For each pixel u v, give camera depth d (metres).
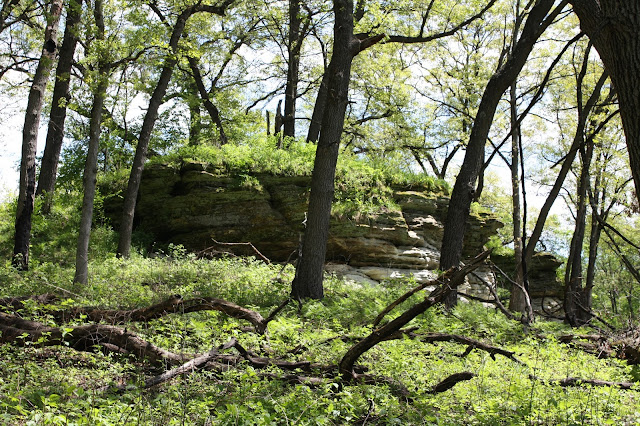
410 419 5.33
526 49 14.30
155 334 7.74
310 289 13.46
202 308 8.24
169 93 30.36
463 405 6.21
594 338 10.71
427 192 22.61
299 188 20.80
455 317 11.11
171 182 20.95
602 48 5.88
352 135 32.56
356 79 30.42
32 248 19.34
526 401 6.09
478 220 23.28
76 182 25.59
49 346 6.96
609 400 6.36
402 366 7.16
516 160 22.41
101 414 4.61
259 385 5.64
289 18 26.16
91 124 14.93
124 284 13.30
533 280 27.31
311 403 5.09
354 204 20.73
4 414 4.27
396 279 16.05
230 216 20.30
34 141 16.84
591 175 22.28
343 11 14.12
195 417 4.91
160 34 17.22
